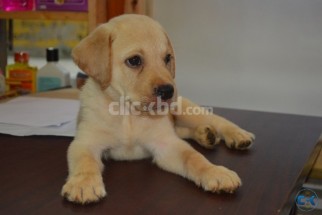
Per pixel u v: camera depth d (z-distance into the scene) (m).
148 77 0.53
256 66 0.99
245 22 0.97
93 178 0.44
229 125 0.64
